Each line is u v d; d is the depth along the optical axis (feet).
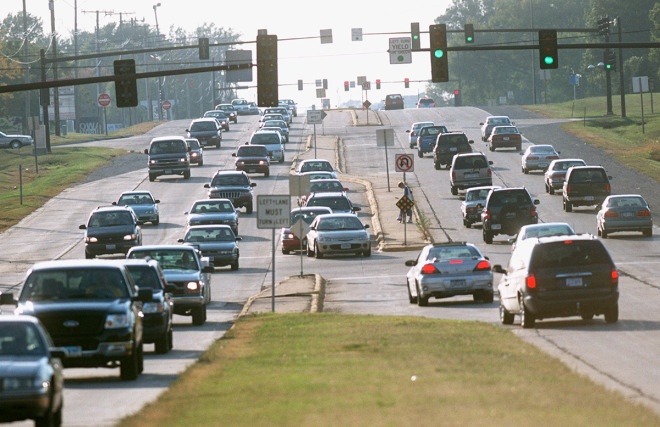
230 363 188.03
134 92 362.33
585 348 201.05
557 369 165.27
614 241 455.22
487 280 300.61
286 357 191.52
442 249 306.14
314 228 469.98
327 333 226.38
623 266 376.68
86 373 201.87
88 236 472.44
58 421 138.72
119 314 184.03
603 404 131.44
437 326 232.32
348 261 450.30
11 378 131.44
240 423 124.77
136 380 185.68
